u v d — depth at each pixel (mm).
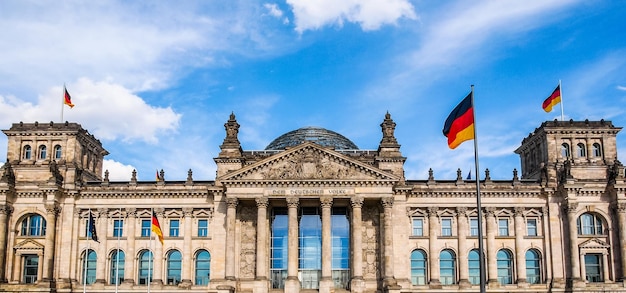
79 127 137250
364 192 122875
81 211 132500
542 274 129500
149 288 124375
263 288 120312
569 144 134875
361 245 122688
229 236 121938
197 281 131000
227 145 131375
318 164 123812
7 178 129750
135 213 132500
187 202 132375
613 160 133750
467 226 131375
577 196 130125
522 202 131625
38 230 132375
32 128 136500
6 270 128875
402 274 124688
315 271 128250
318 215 131000
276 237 130500
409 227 131625
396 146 131125
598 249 128250
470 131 71938
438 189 131000
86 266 124500
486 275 129000
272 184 123125
